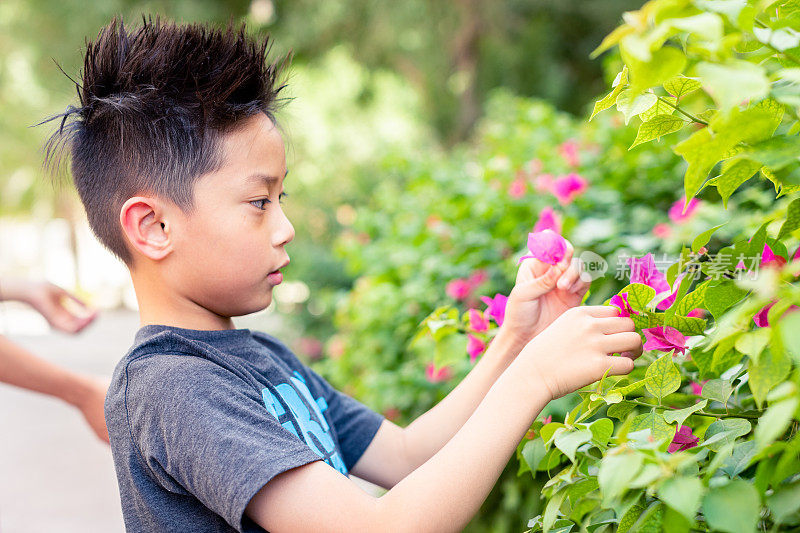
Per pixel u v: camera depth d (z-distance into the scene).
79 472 4.73
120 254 1.00
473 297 2.38
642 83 0.59
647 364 0.92
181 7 6.87
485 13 7.37
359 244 3.52
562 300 1.04
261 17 7.72
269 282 0.98
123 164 0.97
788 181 0.73
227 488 0.80
